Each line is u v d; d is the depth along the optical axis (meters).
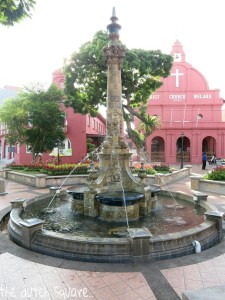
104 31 19.97
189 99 35.84
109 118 9.24
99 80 20.77
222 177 13.36
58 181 15.38
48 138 22.75
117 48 9.09
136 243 4.98
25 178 16.31
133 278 4.36
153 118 24.92
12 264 4.86
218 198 11.32
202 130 34.03
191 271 4.61
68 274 4.48
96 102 21.75
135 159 31.36
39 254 5.34
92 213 8.15
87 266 4.79
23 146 29.28
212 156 33.41
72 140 29.06
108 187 8.65
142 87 22.06
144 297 3.81
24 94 24.02
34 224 5.71
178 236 5.44
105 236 6.40
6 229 7.33
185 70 36.12
